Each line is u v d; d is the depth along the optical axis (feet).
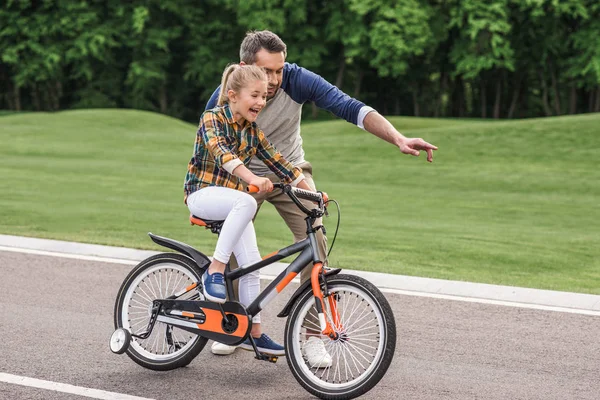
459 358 22.80
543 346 24.02
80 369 21.34
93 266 34.06
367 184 85.40
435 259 38.32
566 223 56.44
